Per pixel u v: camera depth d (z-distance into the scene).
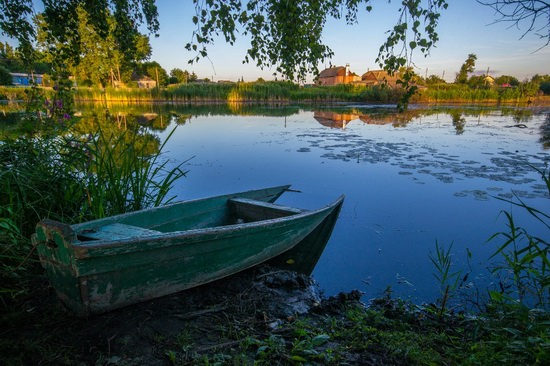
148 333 2.13
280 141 10.27
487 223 4.39
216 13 2.76
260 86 34.03
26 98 4.62
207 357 1.91
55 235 2.00
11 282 2.49
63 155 3.67
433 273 3.29
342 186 5.91
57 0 4.07
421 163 7.49
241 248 2.95
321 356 1.98
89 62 28.20
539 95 43.31
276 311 2.57
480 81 50.88
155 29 4.47
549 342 1.67
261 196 4.73
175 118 16.58
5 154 3.56
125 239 2.15
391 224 4.39
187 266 2.55
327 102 34.00
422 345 2.16
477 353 1.90
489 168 7.02
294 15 3.51
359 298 2.92
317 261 3.55
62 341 2.00
